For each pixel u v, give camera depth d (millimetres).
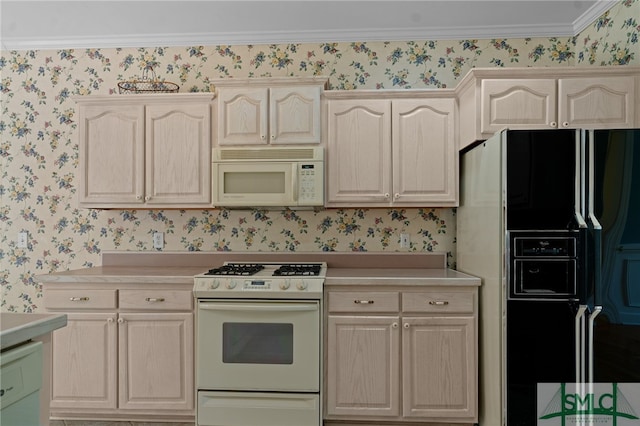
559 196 1915
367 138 2547
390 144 2541
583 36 2688
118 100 2623
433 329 2248
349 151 2553
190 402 2326
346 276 2320
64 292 2361
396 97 2537
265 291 2223
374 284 2252
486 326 2168
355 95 2549
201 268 2812
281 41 2879
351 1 2465
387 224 2834
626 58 2311
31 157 2963
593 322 1896
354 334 2262
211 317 2254
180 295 2338
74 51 2945
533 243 1925
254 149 2539
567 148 1915
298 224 2865
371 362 2258
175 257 2887
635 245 1880
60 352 2355
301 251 2859
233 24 2752
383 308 2256
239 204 2539
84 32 2842
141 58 2932
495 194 2033
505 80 2240
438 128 2523
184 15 2625
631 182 1892
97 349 2352
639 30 2213
